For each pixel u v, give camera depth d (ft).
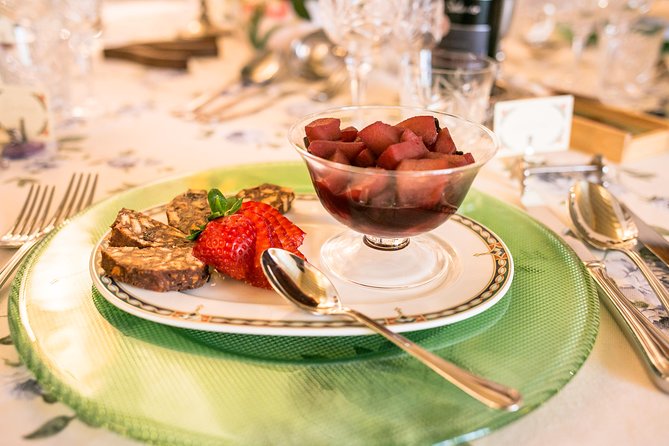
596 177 4.15
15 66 4.83
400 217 2.62
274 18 7.41
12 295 2.48
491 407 1.93
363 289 2.65
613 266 3.06
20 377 2.21
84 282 2.64
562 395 2.21
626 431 2.07
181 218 3.09
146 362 2.18
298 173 3.82
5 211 3.50
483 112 4.57
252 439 1.85
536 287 2.69
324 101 5.73
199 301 2.48
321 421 1.93
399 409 1.99
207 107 5.50
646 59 6.07
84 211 3.21
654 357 2.29
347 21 4.67
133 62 6.77
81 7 5.24
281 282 2.50
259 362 2.21
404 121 2.92
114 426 1.89
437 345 2.32
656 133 4.58
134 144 4.64
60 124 4.97
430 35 5.09
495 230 3.19
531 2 7.45
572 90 5.63
